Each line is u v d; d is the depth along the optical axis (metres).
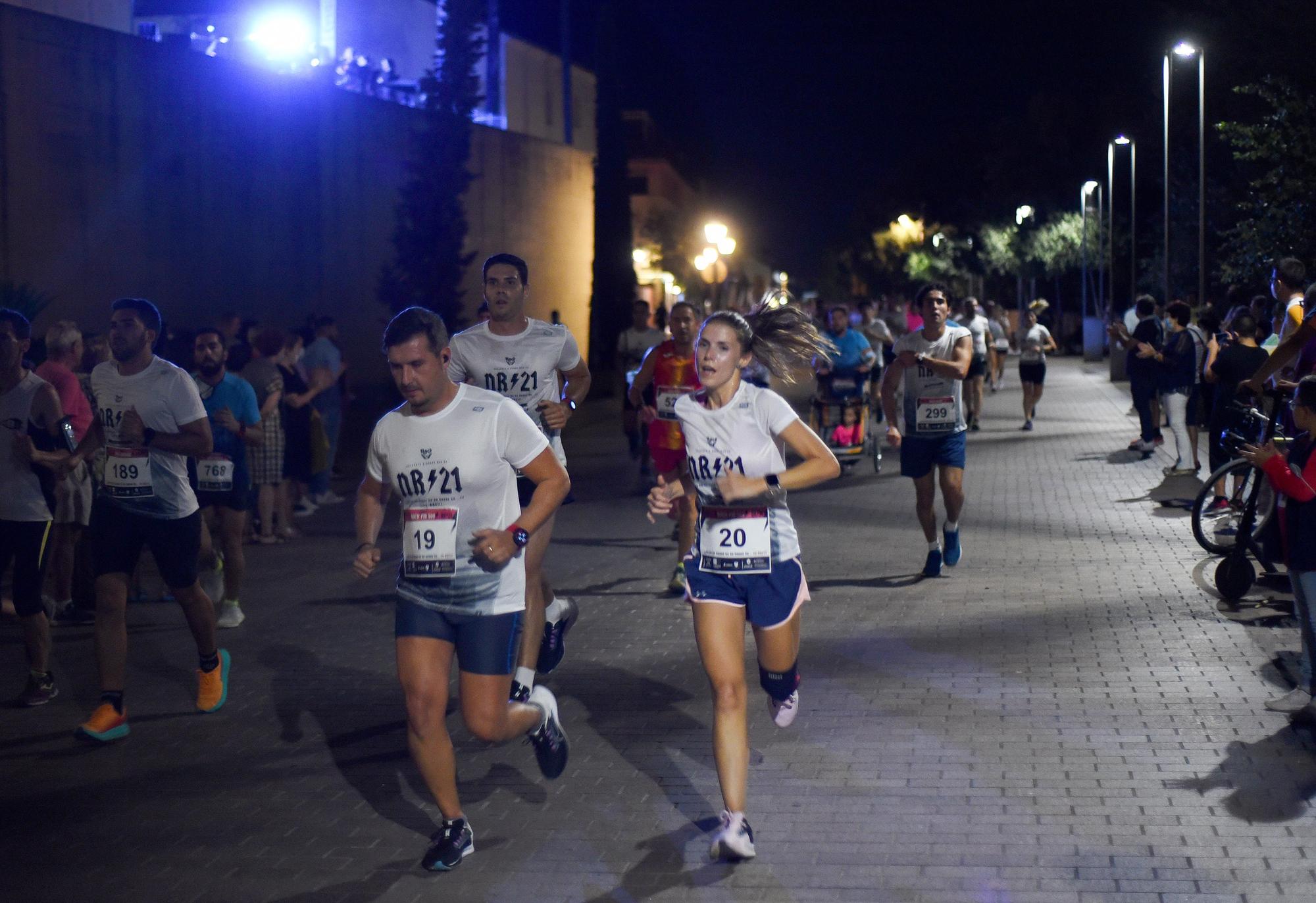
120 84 24.05
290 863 4.93
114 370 6.56
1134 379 16.78
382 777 5.85
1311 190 20.05
